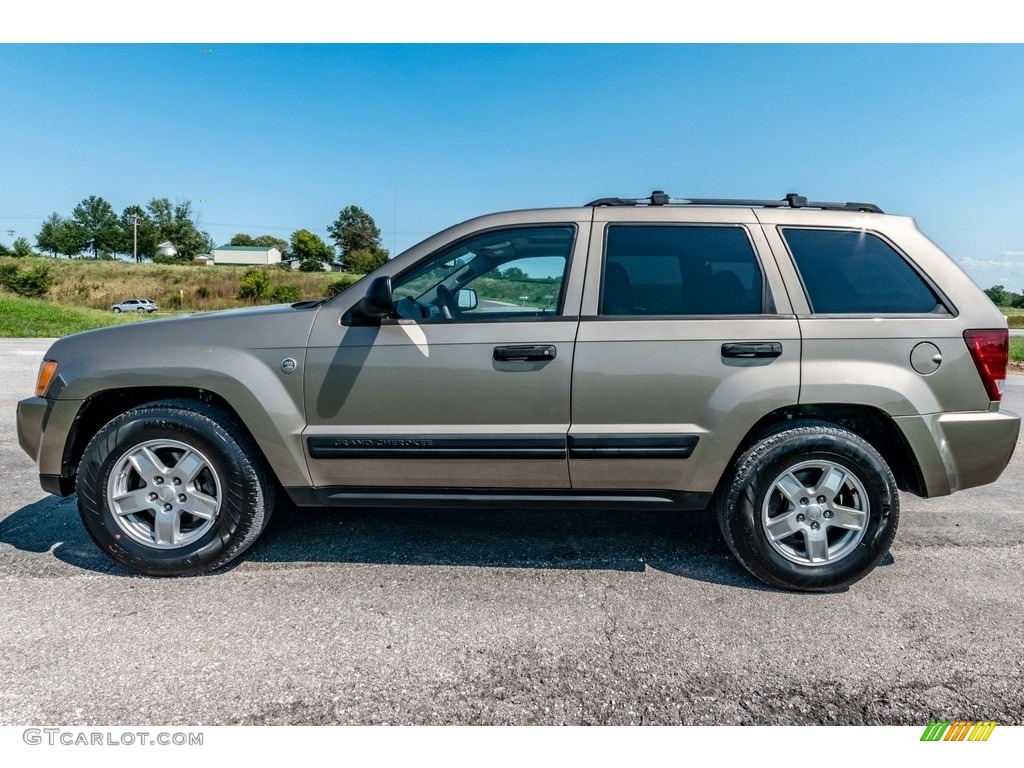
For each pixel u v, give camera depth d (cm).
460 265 313
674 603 287
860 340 290
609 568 322
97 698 218
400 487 314
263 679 230
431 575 313
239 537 308
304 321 309
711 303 299
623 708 216
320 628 264
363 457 304
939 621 272
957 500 433
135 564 307
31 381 966
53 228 7919
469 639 256
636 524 382
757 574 300
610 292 302
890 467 316
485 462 301
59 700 217
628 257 306
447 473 306
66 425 312
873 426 309
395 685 227
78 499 306
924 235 309
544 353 293
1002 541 360
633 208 313
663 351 292
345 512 399
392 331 301
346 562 328
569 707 217
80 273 4841
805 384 288
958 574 318
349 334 302
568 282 302
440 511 402
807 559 298
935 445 289
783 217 309
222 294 4619
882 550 294
